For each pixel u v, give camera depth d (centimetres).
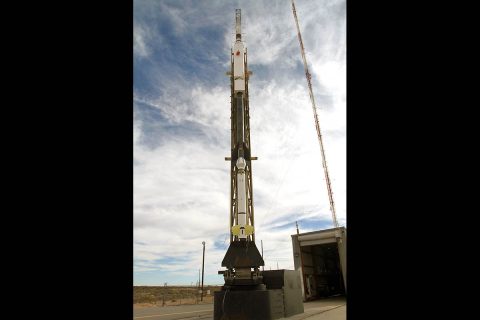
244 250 1526
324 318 1423
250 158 1711
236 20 1911
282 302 1490
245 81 1819
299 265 2512
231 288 1454
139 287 8531
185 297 5234
